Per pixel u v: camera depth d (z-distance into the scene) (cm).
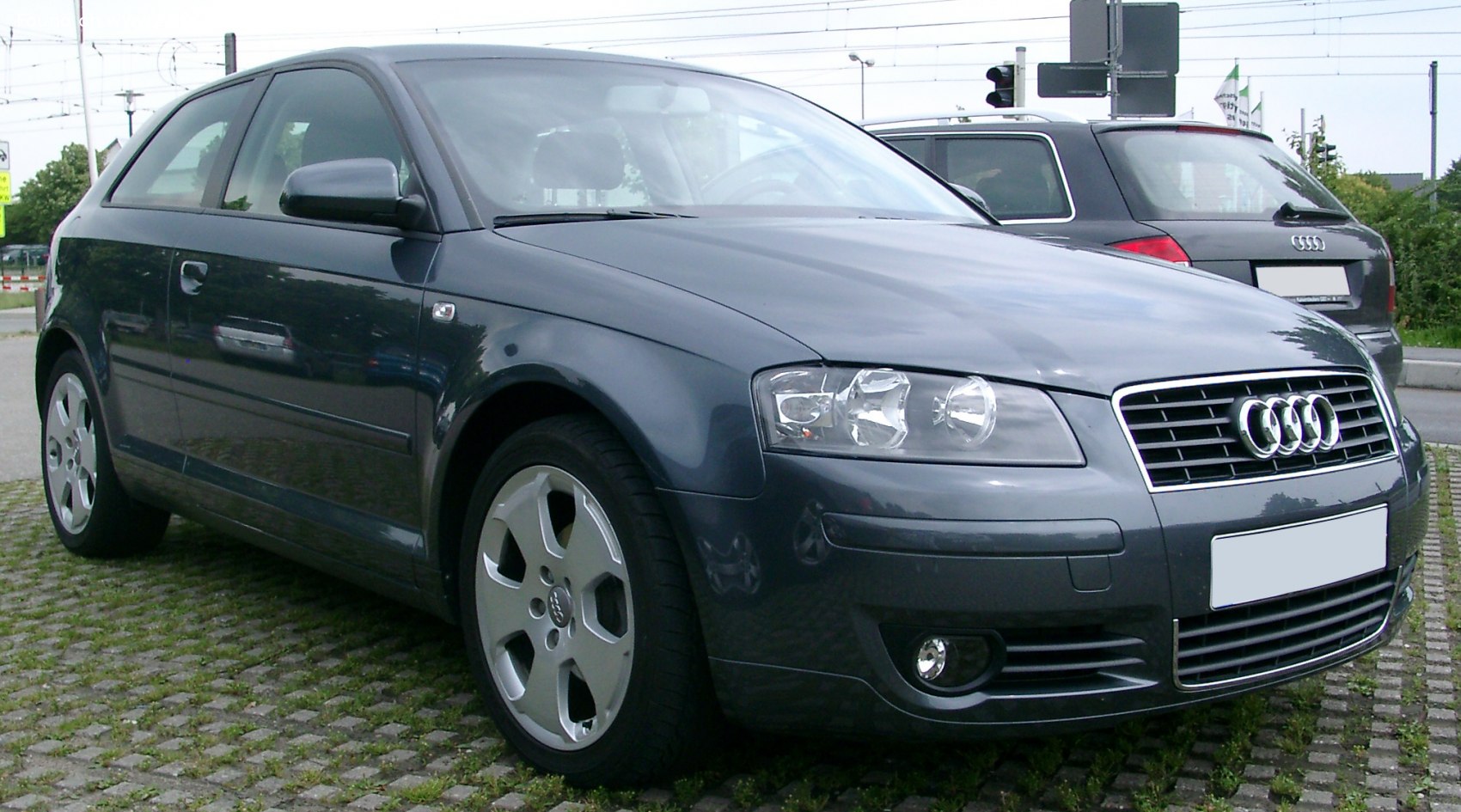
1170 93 1302
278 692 339
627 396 260
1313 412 271
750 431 247
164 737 308
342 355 333
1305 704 322
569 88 378
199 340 392
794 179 377
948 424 241
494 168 336
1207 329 276
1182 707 254
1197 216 602
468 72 372
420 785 277
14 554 491
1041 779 277
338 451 340
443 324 305
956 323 259
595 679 270
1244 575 252
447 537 310
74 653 372
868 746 293
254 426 372
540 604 284
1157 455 250
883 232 325
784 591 242
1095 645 241
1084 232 604
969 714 240
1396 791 272
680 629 255
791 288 271
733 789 274
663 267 285
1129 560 239
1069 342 258
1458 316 1568
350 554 341
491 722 315
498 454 291
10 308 3344
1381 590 285
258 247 373
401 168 341
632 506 259
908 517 234
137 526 471
